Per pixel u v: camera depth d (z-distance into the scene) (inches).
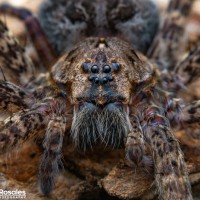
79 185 2.8
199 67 3.2
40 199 2.7
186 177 2.6
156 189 2.7
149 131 2.7
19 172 2.8
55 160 2.6
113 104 2.7
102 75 2.7
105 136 2.7
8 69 3.2
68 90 2.8
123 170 2.7
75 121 2.7
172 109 2.9
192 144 2.8
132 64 2.8
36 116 2.7
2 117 2.9
